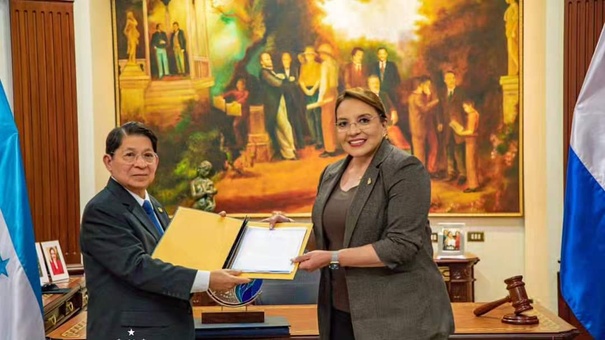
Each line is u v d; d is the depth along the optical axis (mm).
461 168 6305
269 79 6309
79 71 5645
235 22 6293
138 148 2496
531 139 6180
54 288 4273
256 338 2734
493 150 6281
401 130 6312
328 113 6316
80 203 5547
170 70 6270
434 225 6332
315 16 6293
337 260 2262
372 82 6301
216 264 2436
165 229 2689
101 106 6004
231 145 6324
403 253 2242
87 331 2477
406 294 2297
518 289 2967
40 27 5289
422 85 6293
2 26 5227
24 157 5250
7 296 2650
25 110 5266
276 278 2332
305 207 6328
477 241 6336
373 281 2307
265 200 6332
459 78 6277
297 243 2455
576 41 5180
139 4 6223
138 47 6242
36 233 5285
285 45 6297
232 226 2551
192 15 6270
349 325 2432
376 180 2352
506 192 6285
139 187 2520
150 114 6270
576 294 2701
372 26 6293
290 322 3006
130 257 2371
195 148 6305
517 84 6227
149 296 2416
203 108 6305
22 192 2715
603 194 2693
